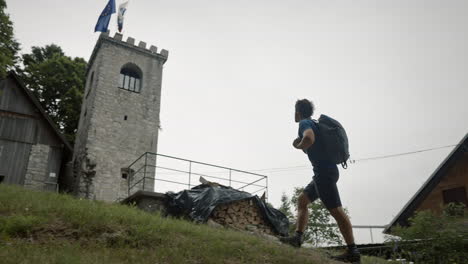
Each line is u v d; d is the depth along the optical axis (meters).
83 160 24.42
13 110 22.08
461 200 16.80
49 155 22.42
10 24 19.38
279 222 13.34
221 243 6.67
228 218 12.42
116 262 5.09
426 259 8.98
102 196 23.91
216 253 6.03
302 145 4.73
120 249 5.85
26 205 7.84
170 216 11.85
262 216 13.18
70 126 31.59
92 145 24.86
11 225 6.24
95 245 5.95
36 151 21.95
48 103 31.53
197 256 5.80
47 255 4.97
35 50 34.09
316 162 4.99
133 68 29.42
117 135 26.05
